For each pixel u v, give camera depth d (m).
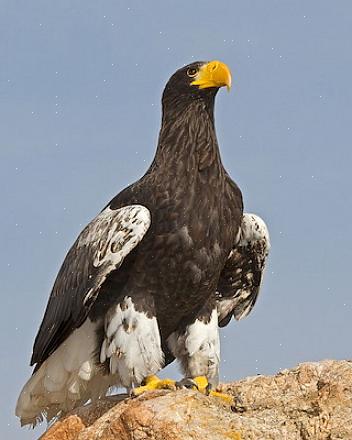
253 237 14.94
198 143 13.90
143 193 13.78
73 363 14.01
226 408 12.17
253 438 11.07
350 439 10.91
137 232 13.33
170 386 13.03
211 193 13.71
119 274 13.73
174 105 14.18
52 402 14.57
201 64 14.18
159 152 14.05
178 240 13.50
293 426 11.28
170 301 13.80
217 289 15.60
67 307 13.98
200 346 14.03
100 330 13.91
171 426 11.18
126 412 11.49
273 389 12.12
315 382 11.98
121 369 13.50
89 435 12.00
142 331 13.48
